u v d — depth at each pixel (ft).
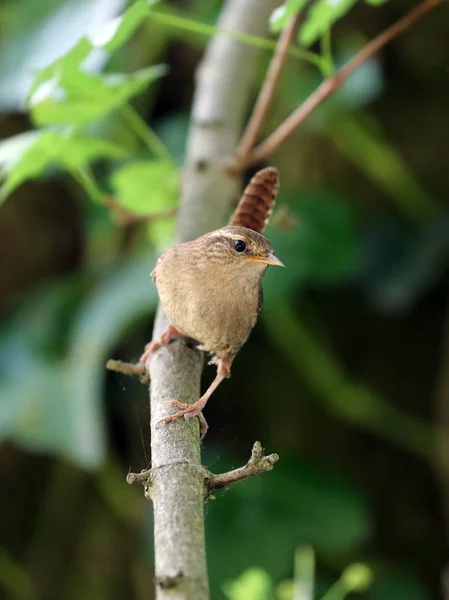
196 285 16.20
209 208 19.04
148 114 31.24
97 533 32.96
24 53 25.48
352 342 32.96
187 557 10.52
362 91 27.76
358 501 29.37
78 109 18.95
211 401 33.01
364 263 31.17
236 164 19.42
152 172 22.03
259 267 16.76
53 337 28.32
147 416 31.86
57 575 33.12
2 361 27.89
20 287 32.68
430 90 31.68
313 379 31.78
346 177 32.12
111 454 31.96
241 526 28.27
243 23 21.94
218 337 16.58
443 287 32.32
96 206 30.32
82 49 16.56
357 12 30.76
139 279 26.99
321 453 32.65
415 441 31.96
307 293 32.27
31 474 33.65
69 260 33.04
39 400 25.91
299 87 29.37
